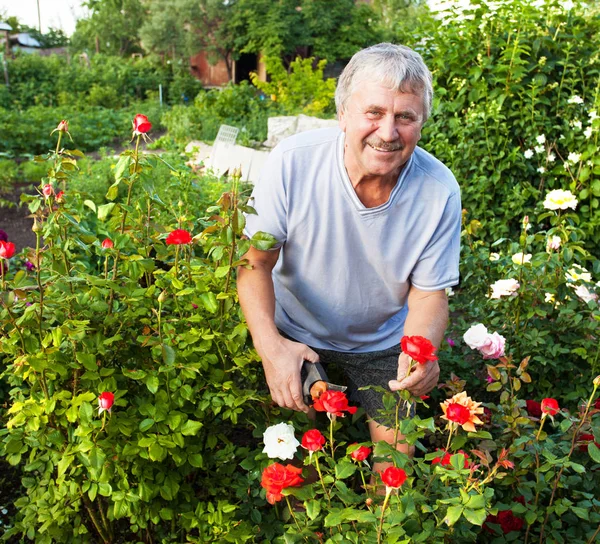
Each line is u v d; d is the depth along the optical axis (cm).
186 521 209
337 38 2917
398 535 154
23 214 740
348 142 204
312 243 223
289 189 217
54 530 213
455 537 187
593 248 488
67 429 211
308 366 210
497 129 498
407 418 179
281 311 252
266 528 216
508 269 319
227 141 955
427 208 218
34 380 200
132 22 3362
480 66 507
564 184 496
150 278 249
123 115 1711
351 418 271
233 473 238
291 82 1486
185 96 2486
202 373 219
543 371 295
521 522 209
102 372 198
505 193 500
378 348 249
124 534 240
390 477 144
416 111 193
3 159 1027
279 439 180
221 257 216
